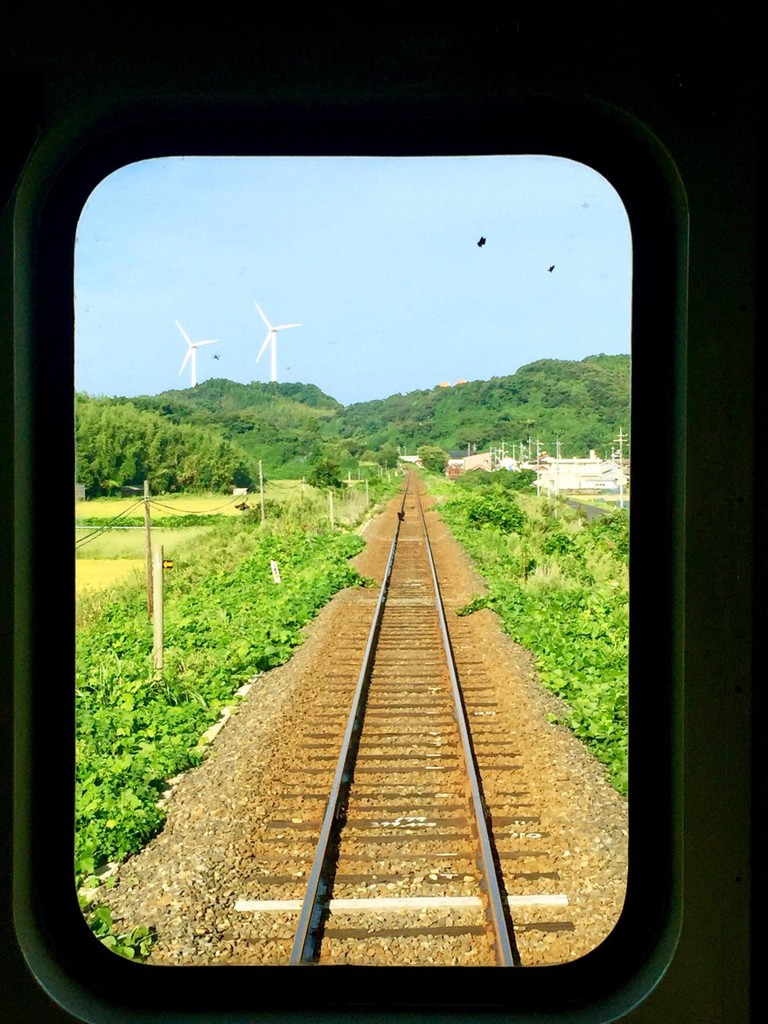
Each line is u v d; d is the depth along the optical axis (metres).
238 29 2.13
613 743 6.57
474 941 3.88
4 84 2.12
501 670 9.34
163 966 2.19
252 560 19.05
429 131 2.30
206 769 6.50
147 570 12.33
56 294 2.25
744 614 2.04
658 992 2.04
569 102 2.14
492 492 32.78
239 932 4.11
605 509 26.81
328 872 4.55
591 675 8.73
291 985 2.16
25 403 2.15
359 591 15.99
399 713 7.73
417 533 29.53
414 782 5.92
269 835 5.16
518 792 5.75
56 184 2.26
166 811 5.66
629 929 2.19
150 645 10.77
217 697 8.46
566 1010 2.12
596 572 17.81
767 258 2.03
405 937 3.91
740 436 2.05
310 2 2.14
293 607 13.26
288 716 7.75
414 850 4.81
